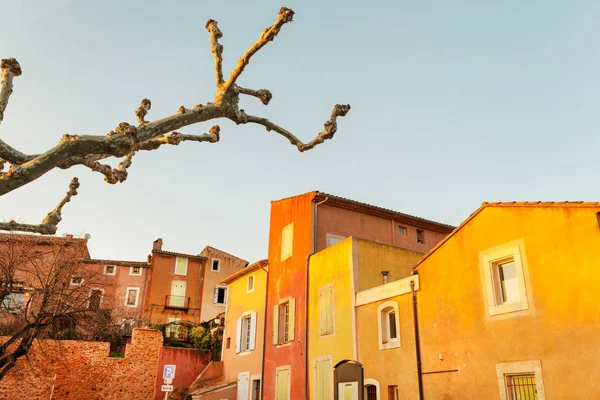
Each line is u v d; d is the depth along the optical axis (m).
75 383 26.11
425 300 15.01
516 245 12.77
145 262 43.38
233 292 29.06
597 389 10.47
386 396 15.54
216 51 5.17
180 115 4.79
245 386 24.83
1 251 22.39
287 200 24.19
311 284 20.73
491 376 12.57
